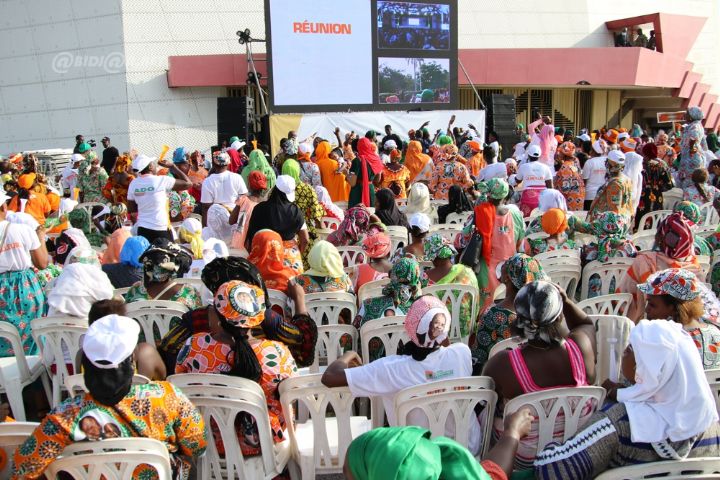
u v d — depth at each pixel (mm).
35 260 5496
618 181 7316
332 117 17641
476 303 5289
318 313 5090
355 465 1679
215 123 21859
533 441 3037
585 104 25891
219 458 3262
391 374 3238
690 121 10625
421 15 18250
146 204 7473
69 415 2605
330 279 5184
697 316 3473
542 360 3094
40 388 4891
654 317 3529
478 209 6027
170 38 21375
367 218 7012
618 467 2723
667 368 2643
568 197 10742
